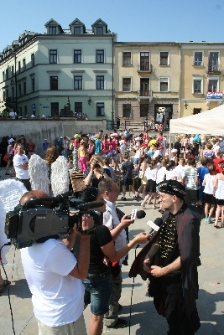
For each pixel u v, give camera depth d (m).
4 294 4.57
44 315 2.14
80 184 5.12
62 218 2.04
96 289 2.99
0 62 57.19
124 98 42.97
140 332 3.69
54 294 2.13
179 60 42.38
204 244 6.54
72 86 43.12
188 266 2.79
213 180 7.90
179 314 3.00
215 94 42.34
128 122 42.75
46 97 43.50
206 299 4.38
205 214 8.27
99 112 43.34
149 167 9.77
